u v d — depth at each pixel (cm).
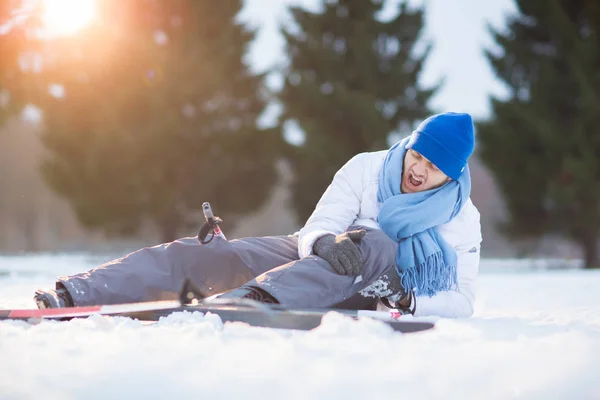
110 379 133
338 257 262
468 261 312
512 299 539
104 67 2539
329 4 2670
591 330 227
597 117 2181
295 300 251
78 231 4812
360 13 2673
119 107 2536
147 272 276
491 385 131
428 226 299
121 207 2603
